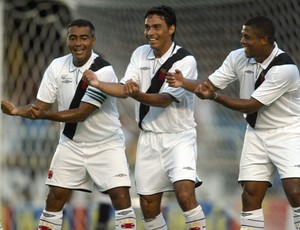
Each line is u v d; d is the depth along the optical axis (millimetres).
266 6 42281
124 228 29703
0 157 39875
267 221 41219
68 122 29562
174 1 42656
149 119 30234
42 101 30250
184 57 29906
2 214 40688
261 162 29453
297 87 29109
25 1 44219
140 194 30469
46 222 30516
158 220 30625
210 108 44469
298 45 41781
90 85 28297
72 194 42656
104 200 40531
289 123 29281
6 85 44719
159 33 29484
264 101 28500
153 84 29891
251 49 28641
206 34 44062
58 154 30375
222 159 44312
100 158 29984
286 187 28797
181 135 30078
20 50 45156
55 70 30078
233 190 43875
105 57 44469
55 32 45281
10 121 43156
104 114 29781
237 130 44250
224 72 29828
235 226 41750
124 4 42750
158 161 30188
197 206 29344
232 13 43250
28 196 43188
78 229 40938
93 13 43688
